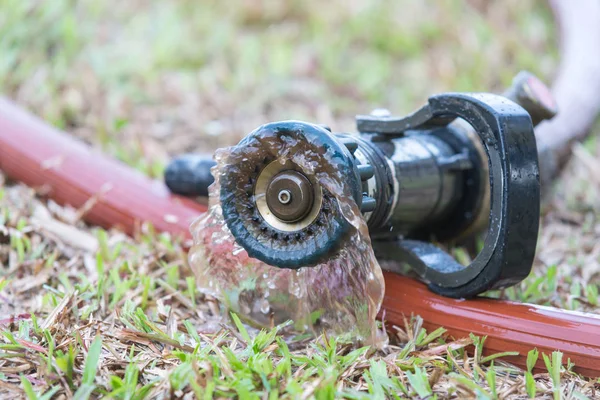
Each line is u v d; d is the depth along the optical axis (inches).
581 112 54.5
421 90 65.2
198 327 36.9
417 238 41.0
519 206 34.8
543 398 33.1
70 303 36.8
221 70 65.1
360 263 34.2
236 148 34.4
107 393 32.1
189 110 59.3
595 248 44.3
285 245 34.4
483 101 35.3
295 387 31.6
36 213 43.5
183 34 69.4
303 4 77.2
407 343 35.8
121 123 50.6
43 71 58.9
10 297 38.3
